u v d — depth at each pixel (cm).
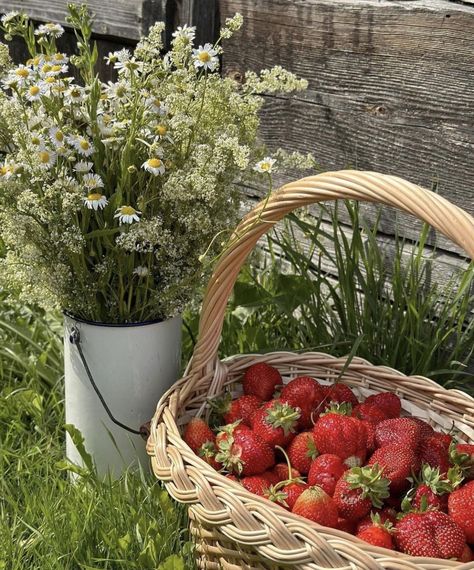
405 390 195
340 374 194
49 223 180
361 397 200
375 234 232
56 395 233
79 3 294
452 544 149
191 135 182
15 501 194
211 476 154
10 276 187
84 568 171
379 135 234
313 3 238
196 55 178
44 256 186
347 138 242
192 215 179
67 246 177
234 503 148
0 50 182
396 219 232
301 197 164
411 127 227
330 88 242
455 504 156
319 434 171
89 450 203
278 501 161
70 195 169
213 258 184
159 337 195
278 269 259
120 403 196
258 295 240
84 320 190
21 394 223
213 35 264
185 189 175
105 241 179
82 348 193
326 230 256
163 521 182
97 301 190
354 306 231
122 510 183
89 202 167
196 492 153
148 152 179
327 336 235
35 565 177
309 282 235
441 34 213
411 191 150
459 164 219
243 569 154
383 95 230
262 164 166
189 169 179
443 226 145
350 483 158
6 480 200
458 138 218
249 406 188
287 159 193
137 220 168
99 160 180
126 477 190
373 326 230
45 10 313
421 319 225
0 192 178
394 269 226
